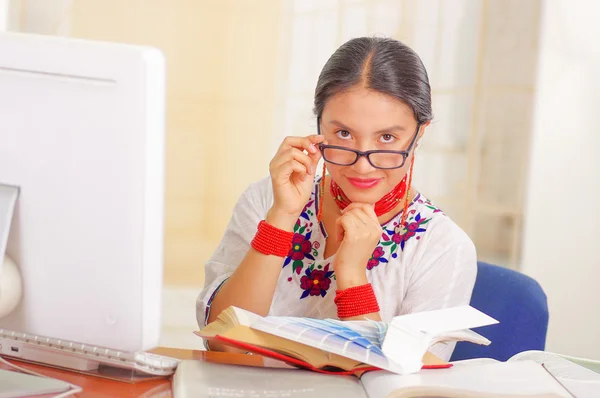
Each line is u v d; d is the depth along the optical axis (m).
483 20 4.38
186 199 5.25
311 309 1.54
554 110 4.11
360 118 1.32
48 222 0.95
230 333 1.04
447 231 1.53
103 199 0.92
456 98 4.45
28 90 0.92
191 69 5.16
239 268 1.40
